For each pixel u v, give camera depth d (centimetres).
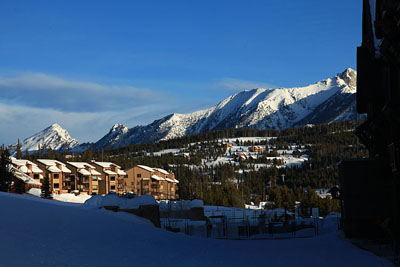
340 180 4047
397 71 3098
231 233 5219
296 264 2169
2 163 8550
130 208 4709
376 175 3591
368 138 4019
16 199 3291
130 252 2184
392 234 2920
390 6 2688
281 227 5206
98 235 2514
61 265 1667
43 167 12288
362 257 2289
